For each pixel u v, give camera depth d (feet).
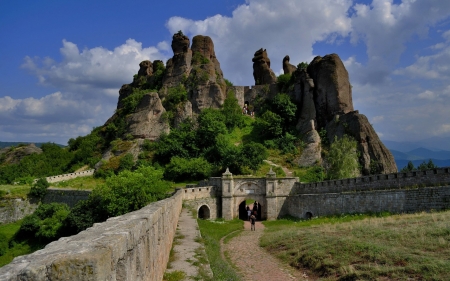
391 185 121.60
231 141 259.39
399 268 51.37
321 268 62.44
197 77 298.15
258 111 305.73
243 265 71.72
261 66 343.67
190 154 245.65
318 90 261.85
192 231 79.92
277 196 168.96
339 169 186.19
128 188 142.10
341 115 242.17
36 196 229.04
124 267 20.52
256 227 140.36
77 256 15.53
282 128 262.26
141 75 361.51
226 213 167.32
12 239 179.11
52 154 318.65
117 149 261.24
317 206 143.84
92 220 152.97
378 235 71.15
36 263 14.56
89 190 209.77
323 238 78.54
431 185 109.60
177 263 50.31
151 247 31.91
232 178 171.42
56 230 163.84
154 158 247.09
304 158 229.25
